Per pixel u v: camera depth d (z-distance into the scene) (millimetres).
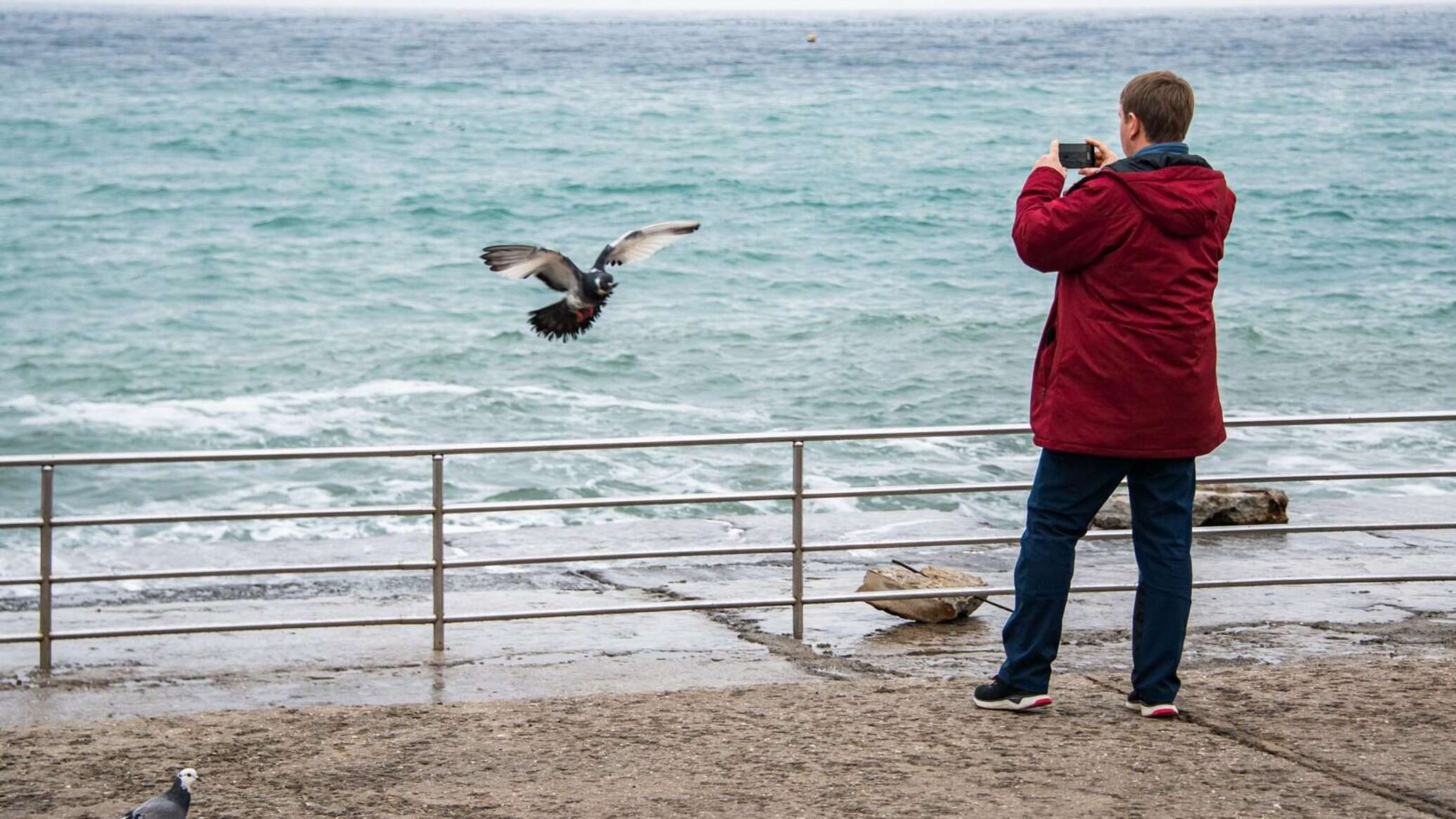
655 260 33688
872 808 4164
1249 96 78625
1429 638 6871
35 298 28266
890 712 5164
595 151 53500
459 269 32344
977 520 11016
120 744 4891
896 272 32562
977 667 6398
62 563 9664
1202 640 6852
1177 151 4762
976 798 4234
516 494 15445
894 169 49219
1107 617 7430
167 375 22000
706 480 15828
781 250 35156
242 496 15539
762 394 21219
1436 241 37062
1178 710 5117
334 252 34312
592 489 15531
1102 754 4629
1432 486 14938
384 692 5988
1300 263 34344
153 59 108000
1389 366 22984
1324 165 51938
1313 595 7996
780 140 57344
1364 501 11297
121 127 57188
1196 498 10398
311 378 21891
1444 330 25781
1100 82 87562
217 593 8672
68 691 6074
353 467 16547
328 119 61312
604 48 147625
